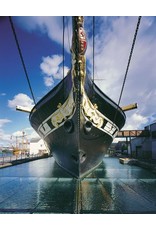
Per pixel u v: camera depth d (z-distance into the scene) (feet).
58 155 41.29
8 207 25.50
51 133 39.14
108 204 26.27
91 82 34.35
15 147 192.85
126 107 50.96
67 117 33.63
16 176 50.98
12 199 29.27
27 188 36.58
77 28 23.76
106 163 89.25
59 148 39.06
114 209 24.09
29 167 73.15
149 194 31.53
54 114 36.65
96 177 47.06
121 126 49.44
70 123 33.40
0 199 29.35
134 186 37.65
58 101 35.76
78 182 40.14
